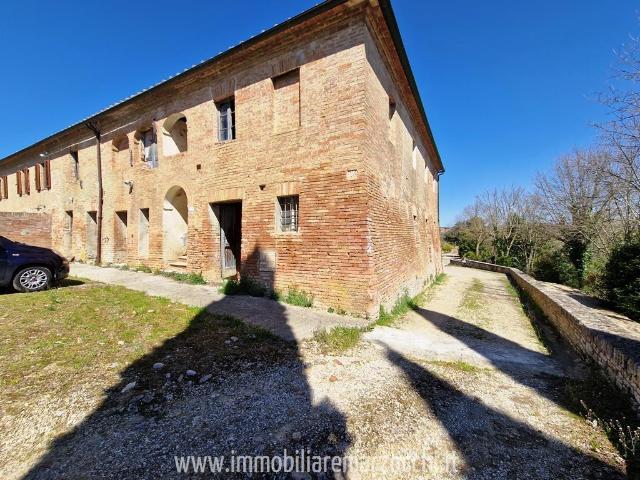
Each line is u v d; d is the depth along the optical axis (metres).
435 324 7.23
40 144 16.17
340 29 6.84
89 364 3.90
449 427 3.04
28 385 3.38
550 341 6.06
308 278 7.14
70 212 15.36
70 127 13.98
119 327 5.22
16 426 2.73
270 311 6.54
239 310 6.53
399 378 4.02
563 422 3.20
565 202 18.45
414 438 2.86
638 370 3.29
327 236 6.89
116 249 12.84
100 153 13.25
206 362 4.09
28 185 17.89
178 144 11.38
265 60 7.98
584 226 16.14
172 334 5.04
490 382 4.06
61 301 6.54
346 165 6.67
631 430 2.99
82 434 2.67
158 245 10.92
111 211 12.83
